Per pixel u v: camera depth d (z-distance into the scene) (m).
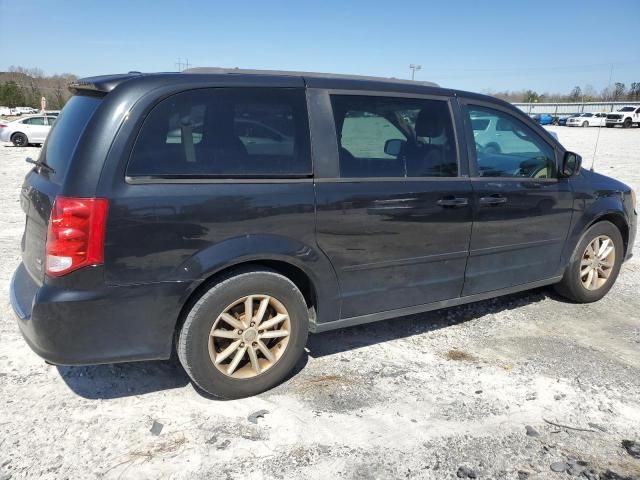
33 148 22.77
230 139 3.05
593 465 2.77
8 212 8.75
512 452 2.85
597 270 5.01
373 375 3.61
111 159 2.74
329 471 2.66
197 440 2.86
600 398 3.39
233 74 3.17
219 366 3.14
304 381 3.50
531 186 4.30
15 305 2.97
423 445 2.88
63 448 2.76
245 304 3.16
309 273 3.32
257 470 2.65
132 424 2.98
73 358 2.79
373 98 3.58
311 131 3.30
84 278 2.71
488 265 4.19
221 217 2.96
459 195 3.86
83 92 3.20
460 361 3.84
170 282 2.88
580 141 28.14
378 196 3.48
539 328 4.46
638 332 4.43
